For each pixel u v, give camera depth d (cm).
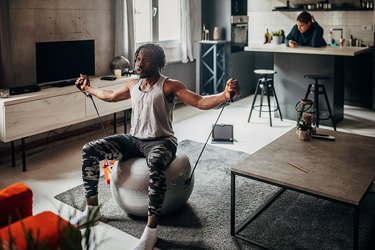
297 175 252
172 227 282
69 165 408
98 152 282
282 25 745
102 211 305
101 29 528
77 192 341
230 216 293
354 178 247
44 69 439
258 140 478
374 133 507
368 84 629
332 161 274
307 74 542
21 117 386
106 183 358
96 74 531
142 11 603
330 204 316
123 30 539
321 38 545
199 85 704
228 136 467
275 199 323
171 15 660
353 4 674
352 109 631
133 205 282
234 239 268
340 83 549
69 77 467
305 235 271
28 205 184
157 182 258
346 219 293
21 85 448
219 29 678
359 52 501
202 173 376
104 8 527
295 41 556
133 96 290
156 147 274
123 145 295
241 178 364
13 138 381
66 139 491
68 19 486
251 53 739
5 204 175
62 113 424
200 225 284
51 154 440
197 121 559
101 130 532
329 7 683
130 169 283
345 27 690
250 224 286
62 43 454
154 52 283
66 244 131
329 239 267
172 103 290
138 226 285
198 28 692
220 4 675
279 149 298
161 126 284
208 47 696
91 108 455
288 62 555
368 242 263
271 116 587
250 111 566
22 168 399
